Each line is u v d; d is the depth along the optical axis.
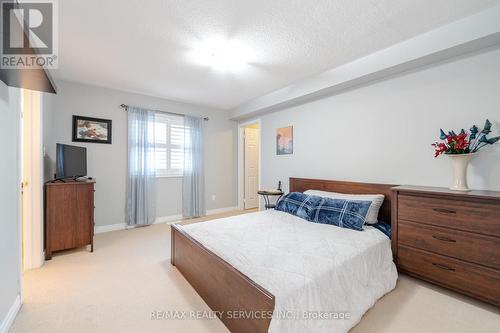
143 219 3.97
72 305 1.79
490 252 1.71
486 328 1.55
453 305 1.80
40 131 2.45
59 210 2.66
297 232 2.17
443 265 1.94
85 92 3.51
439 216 1.97
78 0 1.69
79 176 3.14
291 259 1.58
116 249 2.95
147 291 2.00
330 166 3.34
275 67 2.89
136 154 3.92
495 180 2.01
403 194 2.18
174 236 2.47
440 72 2.30
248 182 5.53
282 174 4.15
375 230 2.28
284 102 3.73
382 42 2.32
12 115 1.66
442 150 2.12
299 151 3.81
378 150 2.79
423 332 1.52
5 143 1.54
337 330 1.40
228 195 5.30
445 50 2.07
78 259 2.64
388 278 2.03
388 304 1.82
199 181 4.67
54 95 3.25
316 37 2.22
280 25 2.02
